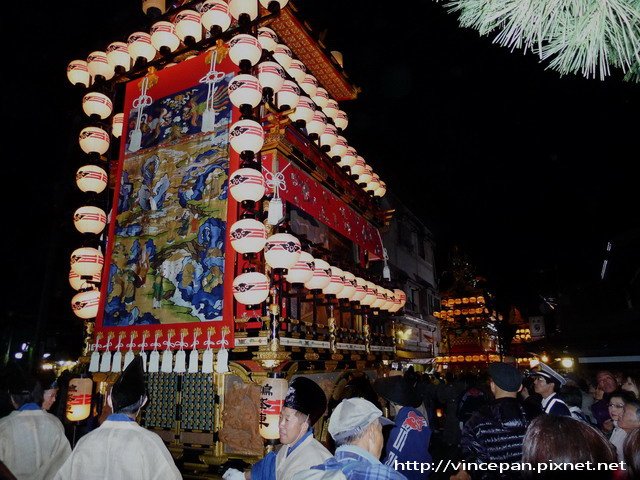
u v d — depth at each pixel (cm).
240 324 623
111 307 714
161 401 676
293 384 341
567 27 174
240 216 629
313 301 769
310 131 811
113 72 837
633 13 160
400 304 1086
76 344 1897
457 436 702
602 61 163
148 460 315
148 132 788
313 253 751
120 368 665
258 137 609
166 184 733
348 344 871
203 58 767
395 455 390
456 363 2880
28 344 1947
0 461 314
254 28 705
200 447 622
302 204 768
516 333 3591
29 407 428
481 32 184
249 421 595
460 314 2961
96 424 710
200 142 721
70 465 309
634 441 200
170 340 638
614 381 676
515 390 397
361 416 254
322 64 995
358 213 1073
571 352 1209
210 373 643
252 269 593
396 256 2545
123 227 753
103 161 842
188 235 681
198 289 644
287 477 305
